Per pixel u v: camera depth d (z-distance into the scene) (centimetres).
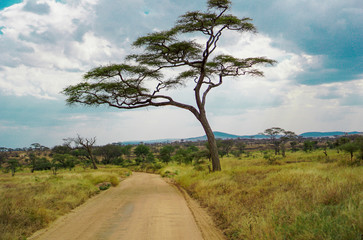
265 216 603
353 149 1895
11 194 1068
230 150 9288
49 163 6259
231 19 1791
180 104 2066
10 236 574
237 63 2111
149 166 4975
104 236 596
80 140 5706
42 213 740
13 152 14788
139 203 1040
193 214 814
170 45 1911
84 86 1942
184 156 4678
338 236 400
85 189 1370
